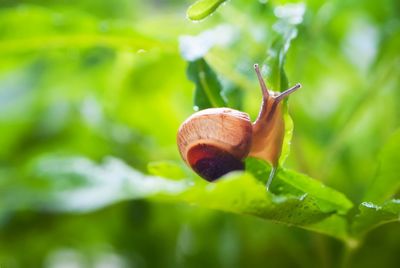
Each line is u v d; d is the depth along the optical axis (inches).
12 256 15.6
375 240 13.2
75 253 16.8
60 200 11.7
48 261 16.5
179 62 13.3
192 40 10.5
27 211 14.6
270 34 11.5
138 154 14.5
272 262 14.1
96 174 11.8
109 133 14.5
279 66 9.2
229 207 8.7
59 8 17.4
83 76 15.3
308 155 13.1
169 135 14.2
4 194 12.9
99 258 17.3
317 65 14.0
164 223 14.6
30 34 12.0
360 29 14.5
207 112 9.1
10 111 16.3
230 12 12.4
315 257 12.6
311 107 14.4
